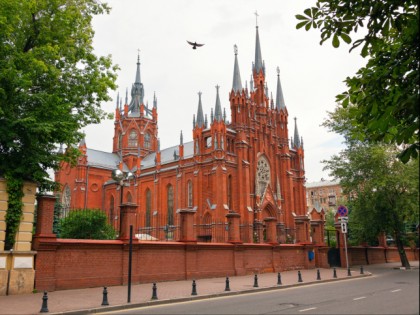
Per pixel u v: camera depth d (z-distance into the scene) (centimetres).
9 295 1906
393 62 766
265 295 1962
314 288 2238
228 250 3045
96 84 2591
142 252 2483
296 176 7138
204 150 6134
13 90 2095
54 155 2333
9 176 2050
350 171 4053
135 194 7238
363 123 849
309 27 805
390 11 733
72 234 3869
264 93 6788
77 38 2583
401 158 731
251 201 6038
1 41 2072
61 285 2094
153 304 1695
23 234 2058
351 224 4325
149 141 9275
